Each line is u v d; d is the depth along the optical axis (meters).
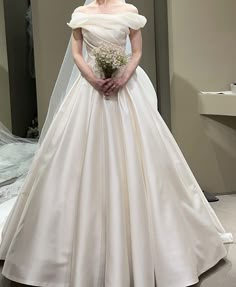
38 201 2.52
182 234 2.47
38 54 3.88
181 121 3.96
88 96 2.59
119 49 2.53
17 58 4.12
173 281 2.38
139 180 2.43
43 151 2.63
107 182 2.44
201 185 4.08
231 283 2.53
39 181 2.55
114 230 2.34
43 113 3.96
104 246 2.41
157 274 2.39
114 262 2.31
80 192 2.44
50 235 2.46
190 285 2.42
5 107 4.11
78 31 2.65
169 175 2.58
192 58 3.90
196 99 3.96
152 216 2.44
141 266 2.33
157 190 2.47
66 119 2.61
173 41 3.86
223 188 4.12
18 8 4.05
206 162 4.05
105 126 2.52
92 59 2.63
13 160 3.95
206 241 2.65
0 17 3.96
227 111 3.79
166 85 4.07
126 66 2.60
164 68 4.06
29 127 4.27
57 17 3.84
